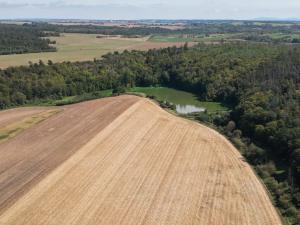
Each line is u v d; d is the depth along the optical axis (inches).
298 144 2274.9
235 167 2295.8
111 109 3302.2
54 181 2044.8
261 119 2790.4
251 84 3782.0
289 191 1996.8
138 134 2753.4
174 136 2755.9
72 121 3031.5
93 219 1720.0
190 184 2059.5
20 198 1876.2
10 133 2802.7
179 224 1699.1
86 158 2337.6
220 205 1861.5
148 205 1840.6
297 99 3029.0
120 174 2145.7
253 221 1743.4
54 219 1715.1
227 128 2928.2
